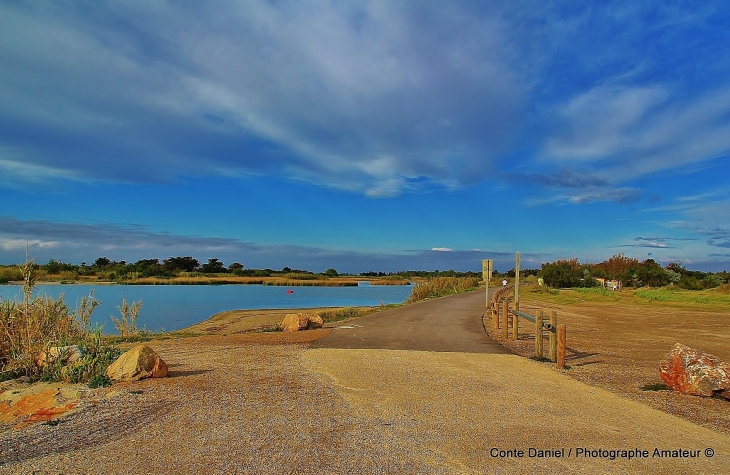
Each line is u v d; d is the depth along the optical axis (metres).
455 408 6.90
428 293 38.47
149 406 6.76
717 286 45.66
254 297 49.69
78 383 8.07
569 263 62.50
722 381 7.66
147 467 4.71
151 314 31.31
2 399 7.28
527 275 91.75
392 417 6.41
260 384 8.23
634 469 4.87
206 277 90.62
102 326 12.25
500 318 20.62
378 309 28.70
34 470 4.64
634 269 57.22
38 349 8.77
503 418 6.46
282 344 13.32
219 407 6.77
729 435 5.93
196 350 12.23
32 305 9.55
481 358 11.27
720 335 16.19
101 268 84.62
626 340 14.91
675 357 8.34
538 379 9.03
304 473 4.60
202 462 4.83
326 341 13.94
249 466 4.74
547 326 11.21
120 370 8.39
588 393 7.99
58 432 5.71
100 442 5.39
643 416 6.70
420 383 8.48
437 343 13.63
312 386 8.12
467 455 5.13
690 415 6.80
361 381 8.56
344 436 5.64
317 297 50.88
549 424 6.23
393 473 4.63
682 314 24.03
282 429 5.85
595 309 27.03
